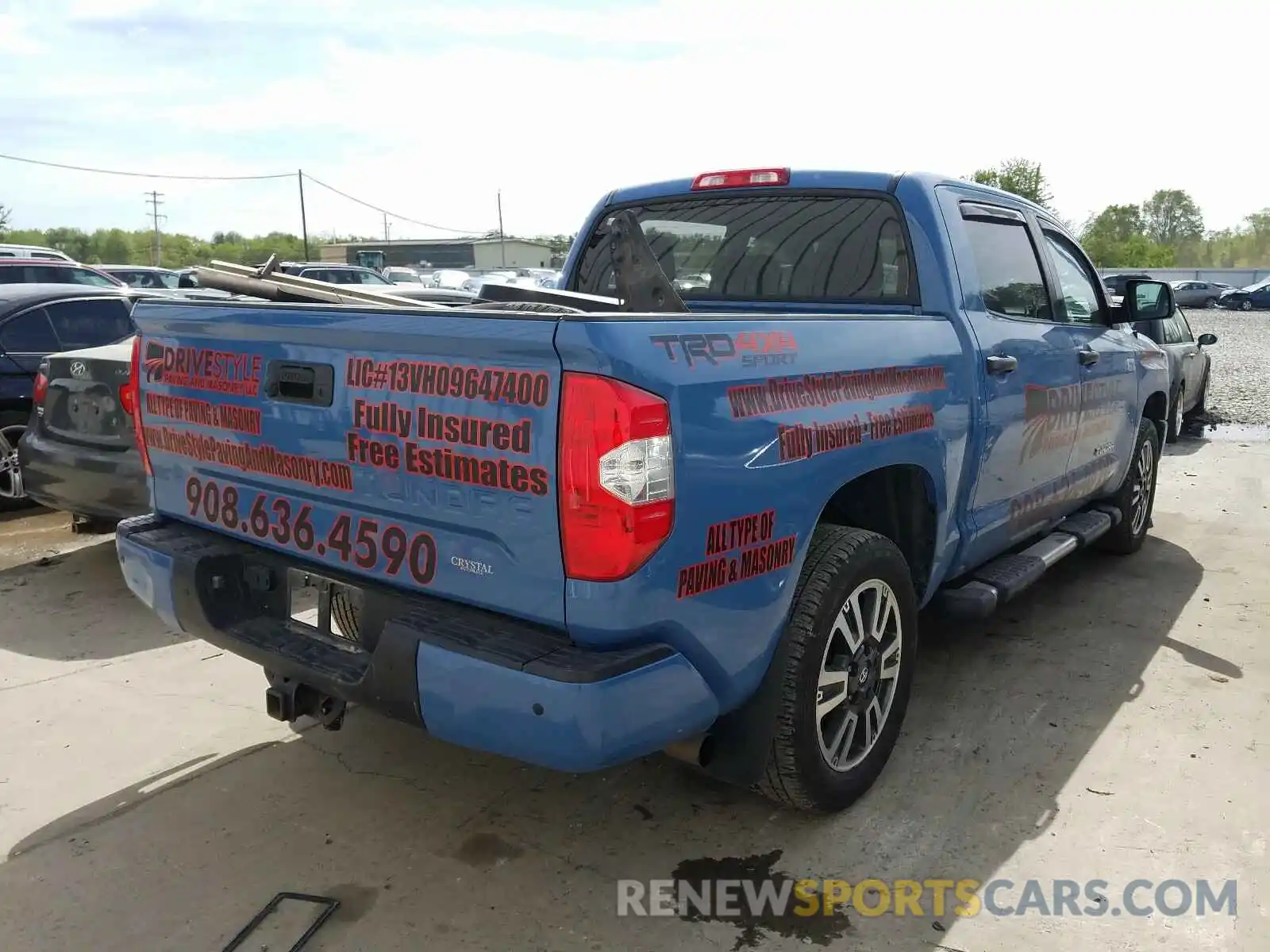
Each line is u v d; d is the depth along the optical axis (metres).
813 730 2.91
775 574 2.63
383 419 2.52
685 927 2.66
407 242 89.81
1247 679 4.30
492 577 2.39
